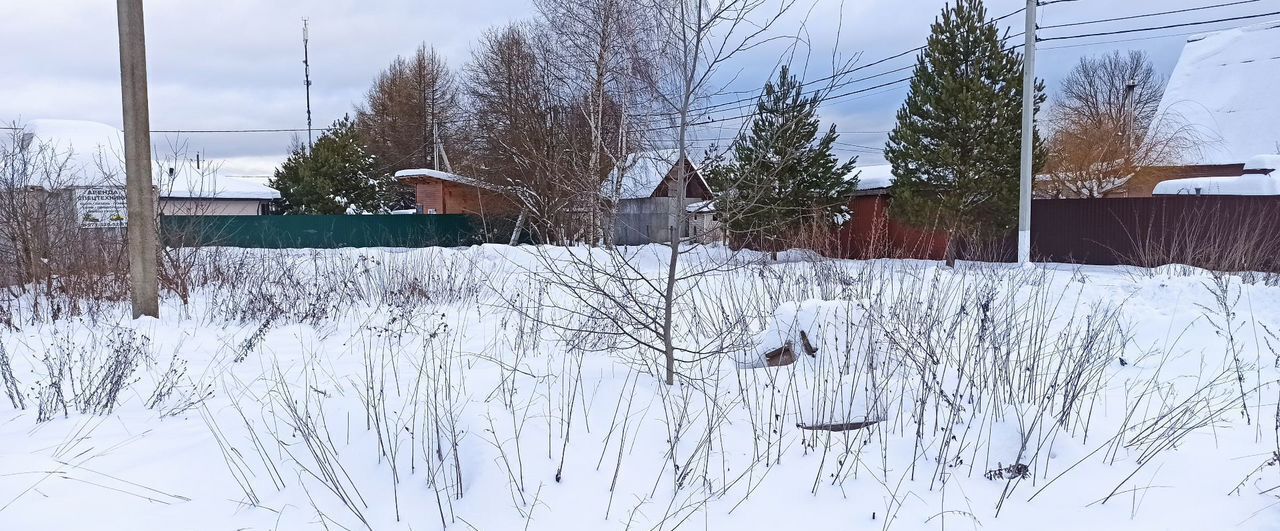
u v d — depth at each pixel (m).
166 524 3.05
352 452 3.66
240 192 35.09
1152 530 2.96
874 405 3.97
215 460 3.59
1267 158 17.34
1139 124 28.62
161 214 9.73
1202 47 26.69
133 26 7.51
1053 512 3.13
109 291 9.20
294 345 6.42
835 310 5.15
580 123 14.98
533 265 11.84
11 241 9.58
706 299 7.02
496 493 3.25
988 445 3.65
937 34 16.45
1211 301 6.94
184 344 6.46
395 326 7.03
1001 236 16.50
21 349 6.19
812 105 4.20
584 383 4.54
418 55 47.62
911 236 18.44
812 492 3.31
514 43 22.02
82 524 3.02
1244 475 3.37
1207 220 14.02
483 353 5.77
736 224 9.21
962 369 4.53
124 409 4.43
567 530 3.03
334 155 32.66
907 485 3.37
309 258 12.23
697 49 4.11
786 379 4.66
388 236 26.44
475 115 23.91
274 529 3.05
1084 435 3.78
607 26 14.27
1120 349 5.79
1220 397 4.58
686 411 3.92
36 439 3.88
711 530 3.04
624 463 3.53
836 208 17.06
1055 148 21.06
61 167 10.59
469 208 26.39
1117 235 16.14
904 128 16.83
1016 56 16.14
